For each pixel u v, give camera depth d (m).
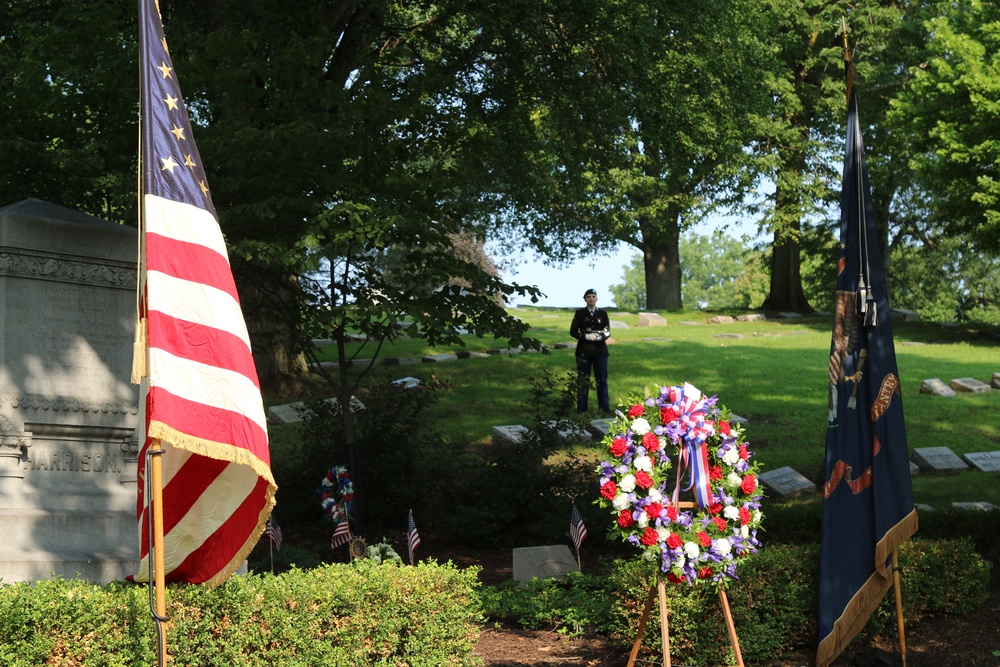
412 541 10.83
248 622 6.66
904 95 29.86
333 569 7.48
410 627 7.22
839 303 8.62
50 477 9.44
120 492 9.80
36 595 6.40
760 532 11.79
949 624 9.22
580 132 20.31
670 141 20.58
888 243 45.91
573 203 35.56
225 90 12.70
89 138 13.33
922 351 28.98
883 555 8.28
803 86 36.44
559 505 13.89
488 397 21.94
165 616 5.41
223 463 6.42
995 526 11.18
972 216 28.67
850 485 8.46
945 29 27.75
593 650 8.66
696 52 21.41
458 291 12.62
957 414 20.55
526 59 18.89
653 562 6.98
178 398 5.53
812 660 8.42
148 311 5.58
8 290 9.27
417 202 12.34
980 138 26.84
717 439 7.26
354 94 12.84
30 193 12.98
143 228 5.85
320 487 13.80
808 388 22.81
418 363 26.39
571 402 14.81
